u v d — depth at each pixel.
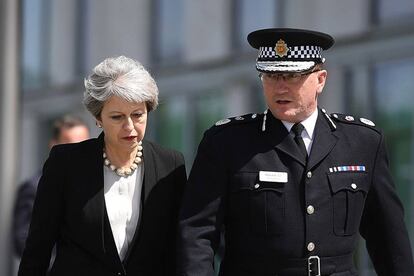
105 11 17.45
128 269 8.73
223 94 16.16
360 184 8.77
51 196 8.80
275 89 8.55
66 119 13.23
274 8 15.68
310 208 8.55
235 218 8.70
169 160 9.04
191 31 16.58
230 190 8.70
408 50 14.42
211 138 8.87
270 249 8.53
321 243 8.56
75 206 8.69
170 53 16.83
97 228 8.65
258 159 8.67
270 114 8.90
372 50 14.80
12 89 16.97
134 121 8.45
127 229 8.77
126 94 8.25
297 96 8.55
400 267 9.00
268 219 8.53
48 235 8.87
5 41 16.88
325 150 8.73
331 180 8.67
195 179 8.80
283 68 8.45
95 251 8.66
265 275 8.55
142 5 17.08
